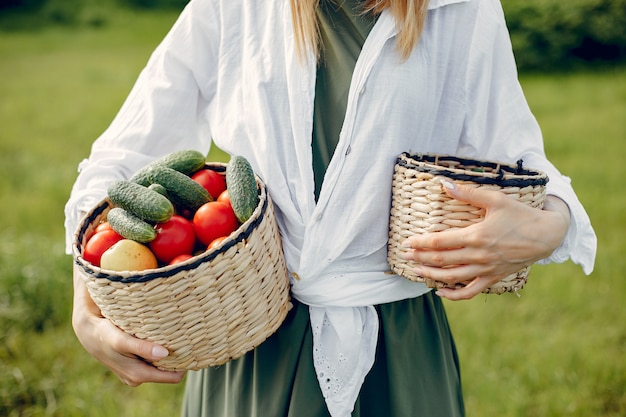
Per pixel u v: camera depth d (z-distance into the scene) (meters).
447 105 1.44
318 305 1.43
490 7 1.41
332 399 1.43
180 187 1.36
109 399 2.96
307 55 1.39
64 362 3.31
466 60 1.41
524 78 11.13
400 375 1.47
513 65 1.45
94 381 3.09
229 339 1.29
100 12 17.70
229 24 1.50
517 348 3.32
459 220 1.28
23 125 8.09
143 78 1.63
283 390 1.47
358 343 1.42
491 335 3.44
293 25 1.39
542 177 1.28
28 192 5.81
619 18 11.48
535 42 11.60
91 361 3.30
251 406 1.51
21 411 3.02
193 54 1.56
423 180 1.29
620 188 5.51
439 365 1.52
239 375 1.52
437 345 1.53
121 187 1.31
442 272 1.30
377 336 1.46
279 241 1.39
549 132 7.14
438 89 1.41
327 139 1.42
